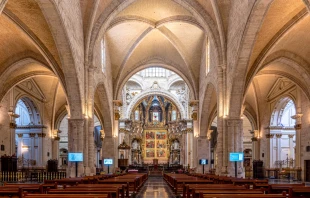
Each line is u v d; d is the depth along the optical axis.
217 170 24.61
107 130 36.81
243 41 19.41
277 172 34.09
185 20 28.61
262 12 17.33
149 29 32.47
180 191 17.00
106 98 34.09
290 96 32.44
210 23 24.70
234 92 22.50
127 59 35.66
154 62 37.88
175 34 33.03
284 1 18.53
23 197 6.73
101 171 34.44
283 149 36.66
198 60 35.72
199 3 24.88
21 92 31.78
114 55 35.53
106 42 33.03
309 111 29.02
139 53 36.66
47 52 22.28
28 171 29.83
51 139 37.66
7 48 24.80
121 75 37.44
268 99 36.28
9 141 30.05
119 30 32.56
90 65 23.78
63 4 17.84
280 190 10.17
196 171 36.59
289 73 29.25
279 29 21.33
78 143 22.38
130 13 28.75
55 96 36.44
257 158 38.06
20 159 35.25
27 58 25.52
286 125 39.53
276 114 36.09
